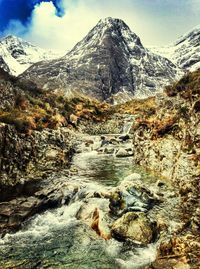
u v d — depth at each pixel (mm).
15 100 41812
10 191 19328
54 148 30578
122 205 16734
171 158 24672
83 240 14664
